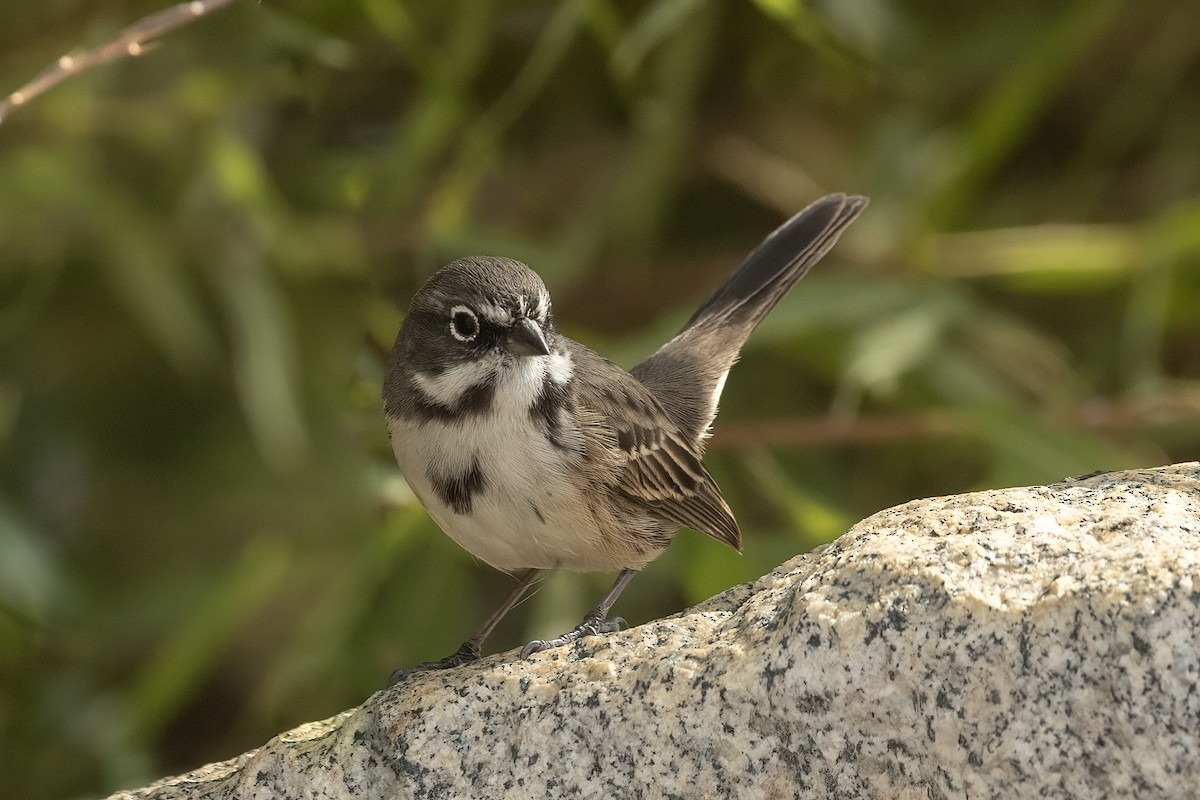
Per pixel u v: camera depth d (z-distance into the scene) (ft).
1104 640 17.42
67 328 43.42
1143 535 18.67
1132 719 17.11
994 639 17.83
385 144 43.70
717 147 45.80
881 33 39.91
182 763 41.65
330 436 40.50
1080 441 36.68
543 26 42.63
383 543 35.06
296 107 42.68
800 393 43.88
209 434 42.93
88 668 40.50
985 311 42.34
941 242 42.42
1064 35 40.04
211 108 39.88
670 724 19.11
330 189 41.75
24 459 42.22
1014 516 19.44
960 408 39.99
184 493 42.29
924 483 43.29
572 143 45.80
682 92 40.86
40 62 38.91
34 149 40.19
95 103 39.75
